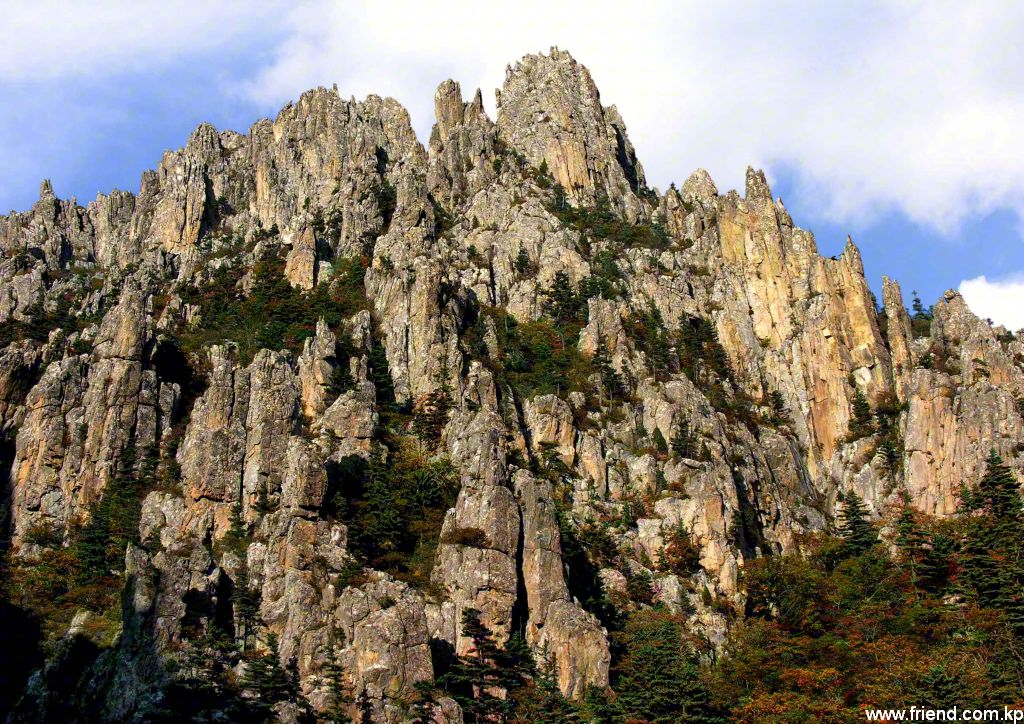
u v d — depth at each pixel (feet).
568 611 425.69
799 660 437.17
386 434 525.75
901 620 449.48
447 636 412.57
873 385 645.10
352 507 459.32
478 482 455.22
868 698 390.21
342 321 601.62
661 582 486.79
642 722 382.42
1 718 401.29
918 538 500.74
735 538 520.01
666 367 627.46
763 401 645.92
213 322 629.10
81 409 531.91
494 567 426.92
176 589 411.54
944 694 376.27
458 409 538.88
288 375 538.88
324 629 398.62
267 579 426.51
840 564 513.86
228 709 373.81
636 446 566.36
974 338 630.74
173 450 520.83
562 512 500.74
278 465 491.31
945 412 589.73
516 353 612.70
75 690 397.19
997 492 513.86
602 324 639.35
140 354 543.80
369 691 379.76
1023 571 448.24
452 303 610.65
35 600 446.60
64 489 510.58
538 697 386.32
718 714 404.36
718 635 468.75
